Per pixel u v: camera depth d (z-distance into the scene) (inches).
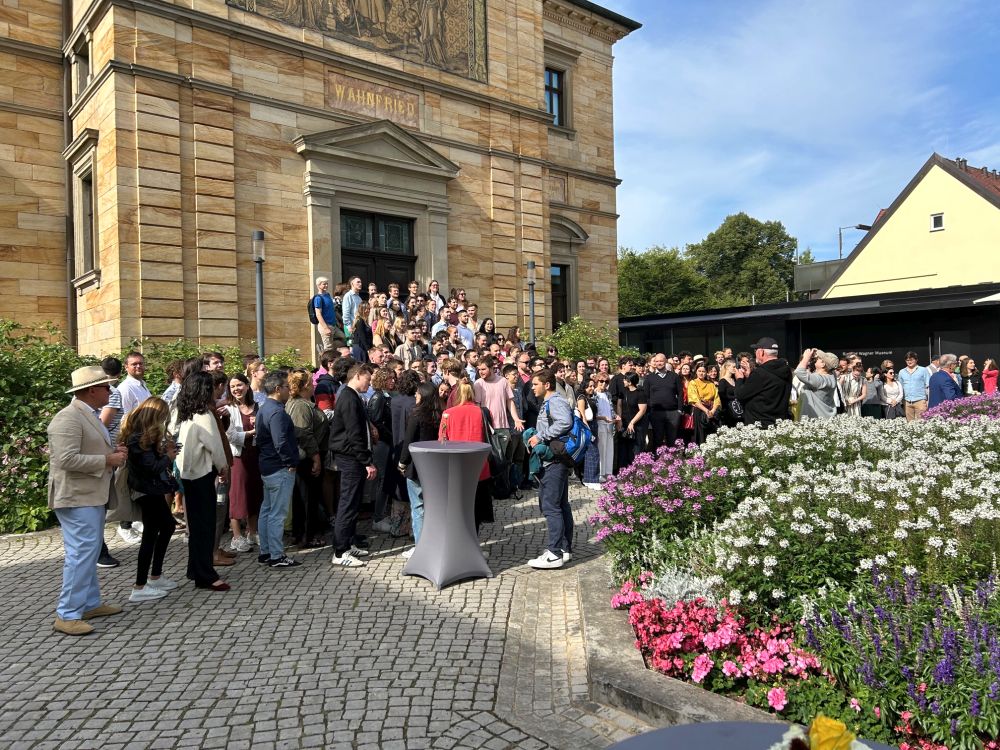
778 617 162.7
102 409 285.7
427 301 566.9
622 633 180.2
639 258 2466.8
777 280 2502.5
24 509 329.7
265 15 584.4
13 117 593.6
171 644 192.9
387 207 664.4
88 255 583.8
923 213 1258.6
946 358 485.4
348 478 267.3
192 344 485.7
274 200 586.9
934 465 209.5
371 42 659.4
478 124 751.7
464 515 252.2
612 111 995.9
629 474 251.1
